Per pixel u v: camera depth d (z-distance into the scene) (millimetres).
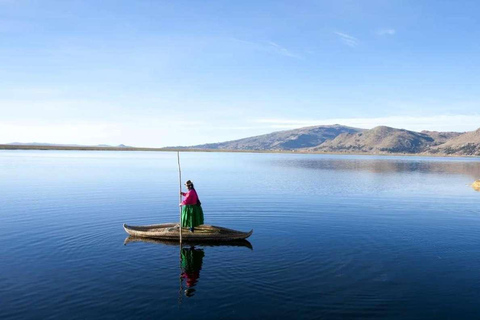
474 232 16766
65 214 19875
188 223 15227
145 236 15211
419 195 30109
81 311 8641
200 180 40812
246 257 12703
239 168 66438
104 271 11219
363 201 26000
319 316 8547
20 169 51031
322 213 21109
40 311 8633
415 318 8555
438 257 12938
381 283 10516
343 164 94875
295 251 13461
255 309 8820
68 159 84938
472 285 10461
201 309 8781
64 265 11727
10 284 10148
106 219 18766
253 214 20703
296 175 50375
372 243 14672
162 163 77812
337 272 11328
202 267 11648
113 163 72562
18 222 17766
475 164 111812
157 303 9062
